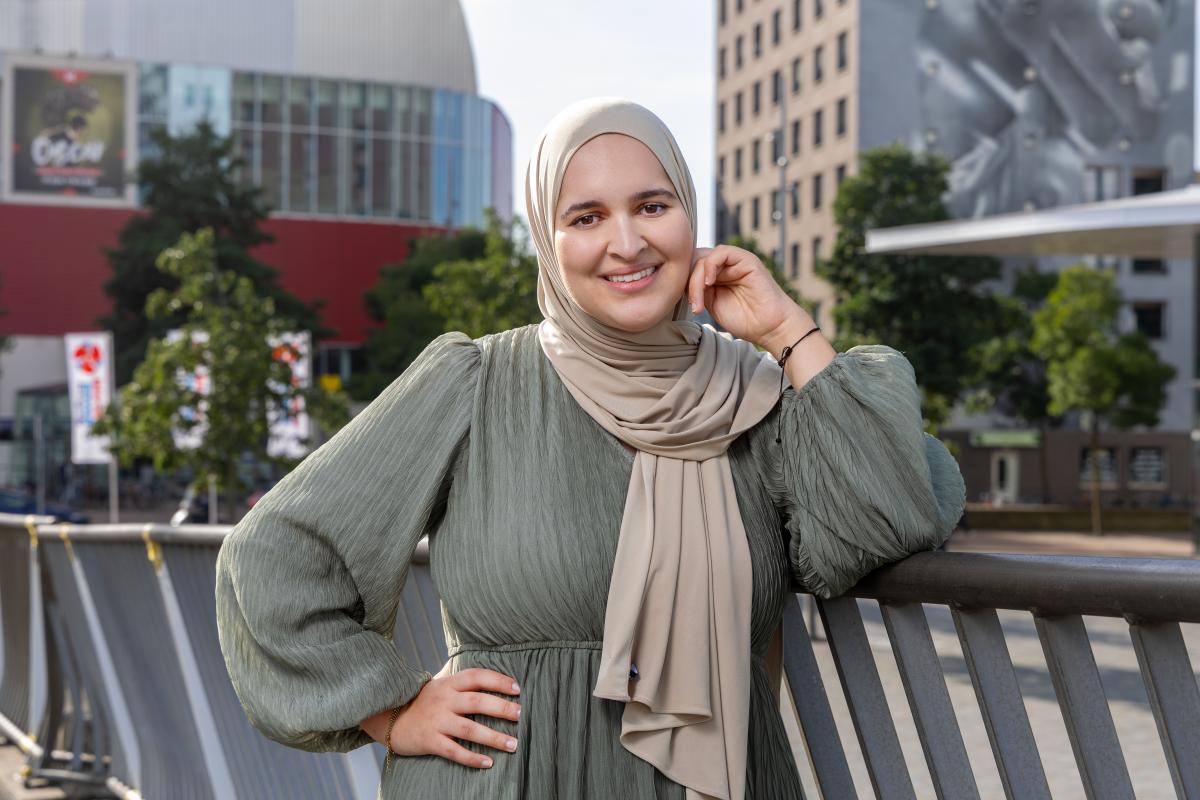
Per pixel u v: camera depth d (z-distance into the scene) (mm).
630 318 1764
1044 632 1591
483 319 32812
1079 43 55875
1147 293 55438
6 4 75125
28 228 71312
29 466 67688
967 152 55000
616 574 1731
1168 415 55656
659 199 1787
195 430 22719
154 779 4652
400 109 72250
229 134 69938
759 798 1812
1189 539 36188
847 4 54625
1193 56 56531
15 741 5902
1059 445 54969
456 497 1850
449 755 1812
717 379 1821
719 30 68250
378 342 61750
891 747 1940
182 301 22969
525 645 1812
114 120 71625
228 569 1868
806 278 57906
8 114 71062
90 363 25469
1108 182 56281
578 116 1796
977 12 54938
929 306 39094
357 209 72000
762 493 1854
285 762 3654
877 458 1749
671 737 1748
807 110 58219
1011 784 1715
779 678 2008
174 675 4348
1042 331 42031
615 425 1773
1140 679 1655
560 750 1774
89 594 5078
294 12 77375
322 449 1882
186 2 76375
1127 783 1598
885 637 2018
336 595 1855
